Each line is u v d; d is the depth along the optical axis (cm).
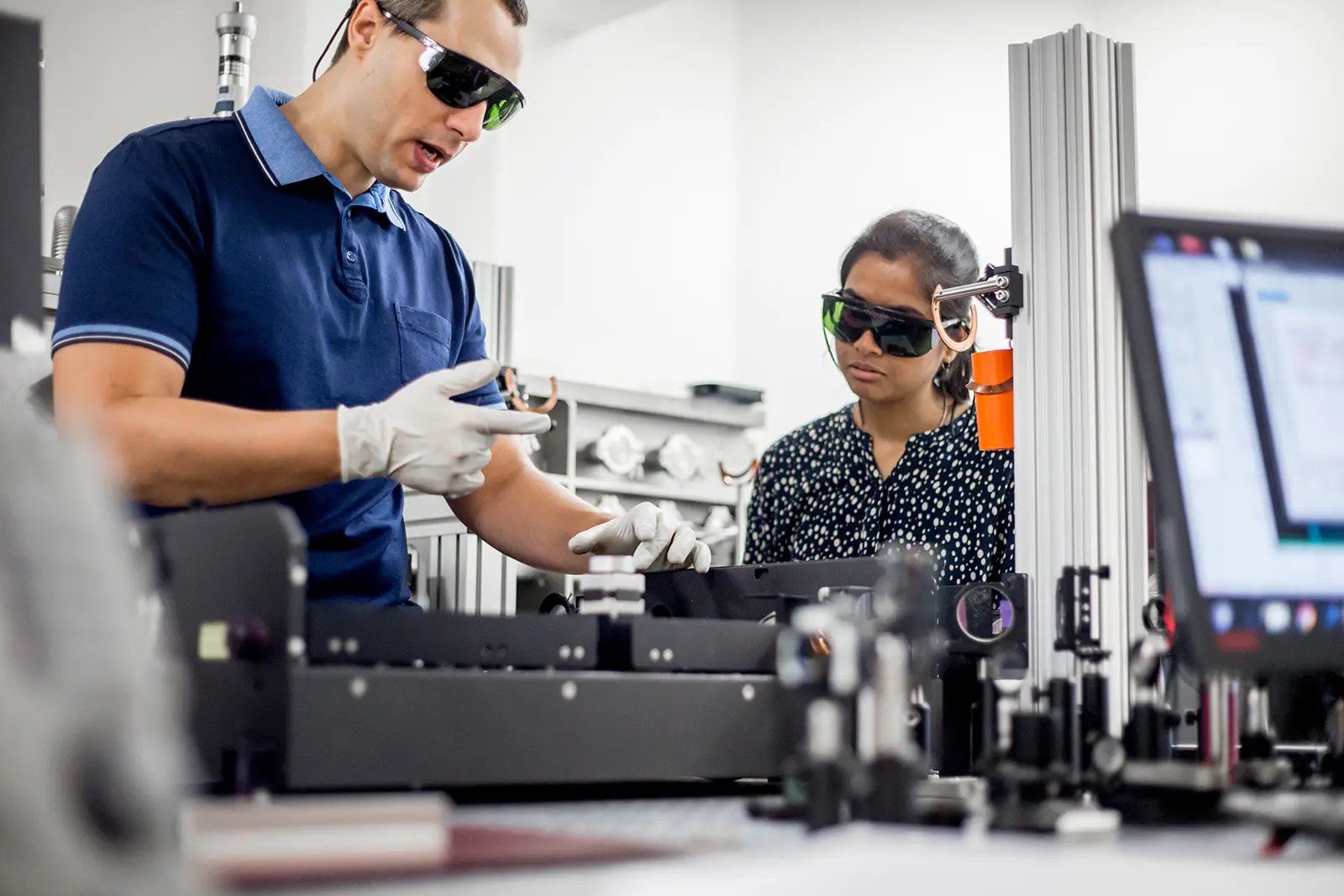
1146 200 564
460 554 354
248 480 173
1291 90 527
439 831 82
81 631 53
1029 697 138
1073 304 165
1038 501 165
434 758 110
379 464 176
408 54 203
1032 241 170
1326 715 137
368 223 224
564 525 228
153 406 175
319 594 212
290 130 212
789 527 306
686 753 123
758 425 482
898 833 91
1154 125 563
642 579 133
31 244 199
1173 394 109
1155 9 567
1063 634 132
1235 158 540
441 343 231
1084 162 166
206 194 202
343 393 214
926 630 133
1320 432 113
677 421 458
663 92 599
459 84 204
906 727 107
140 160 198
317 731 105
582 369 560
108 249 190
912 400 288
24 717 51
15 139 200
